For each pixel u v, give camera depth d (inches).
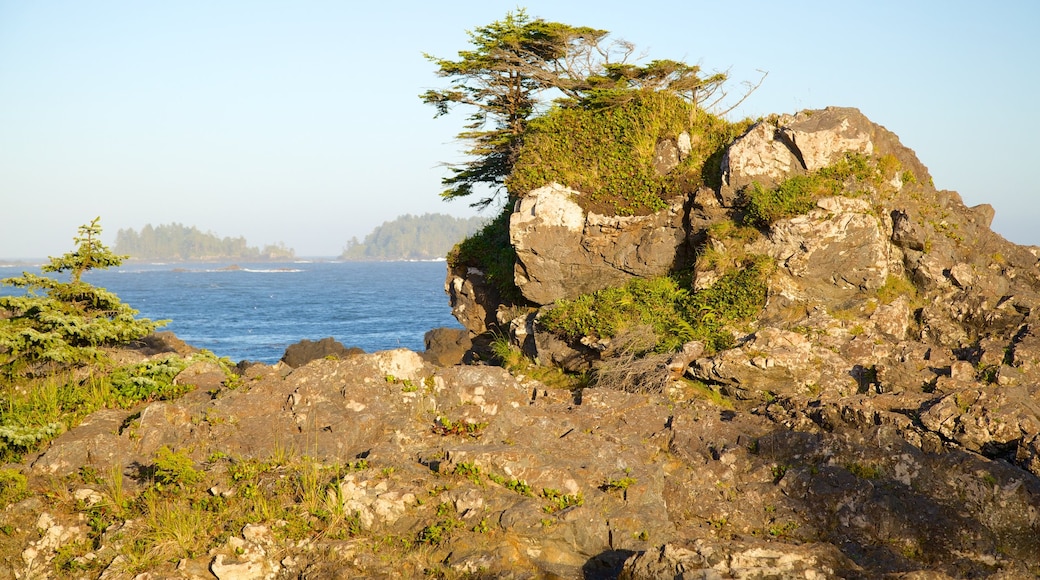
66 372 720.3
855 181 876.0
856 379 752.3
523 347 1008.2
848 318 821.2
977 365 728.3
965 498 534.9
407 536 492.7
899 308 818.2
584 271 1002.1
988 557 489.1
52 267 745.0
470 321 1206.9
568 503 511.8
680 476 570.9
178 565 469.4
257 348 2490.2
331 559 474.9
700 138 979.9
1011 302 787.4
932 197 912.9
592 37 1307.8
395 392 653.3
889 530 508.7
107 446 581.3
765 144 893.2
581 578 469.4
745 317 852.0
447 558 477.4
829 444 574.2
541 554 482.0
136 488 545.6
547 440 586.9
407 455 573.3
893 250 865.5
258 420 618.2
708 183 949.8
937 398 652.1
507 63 1327.5
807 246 847.7
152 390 693.3
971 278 832.3
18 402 654.5
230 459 576.4
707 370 783.7
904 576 430.3
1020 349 715.4
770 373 757.3
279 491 526.9
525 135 1115.3
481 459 534.3
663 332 876.0
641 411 674.8
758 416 665.0
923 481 546.9
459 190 1398.9
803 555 439.8
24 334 690.2
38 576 478.0
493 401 669.9
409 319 3540.8
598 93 1073.5
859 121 890.7
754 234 892.6
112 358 752.3
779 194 870.4
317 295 5526.6
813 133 876.6
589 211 992.9
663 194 971.9
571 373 940.0
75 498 532.1
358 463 557.0
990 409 608.1
